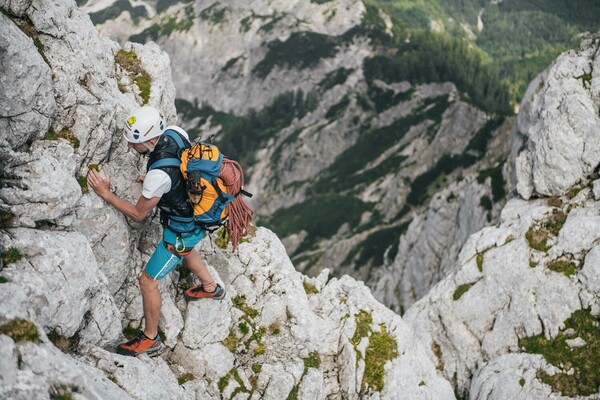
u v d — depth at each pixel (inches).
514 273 965.2
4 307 323.6
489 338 951.0
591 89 1056.2
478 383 901.2
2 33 382.0
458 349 986.1
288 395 540.7
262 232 657.0
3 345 308.7
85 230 446.9
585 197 987.3
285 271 621.3
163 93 611.2
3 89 387.5
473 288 1005.8
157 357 492.4
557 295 901.8
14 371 306.2
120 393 393.1
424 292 2856.8
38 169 391.5
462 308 1002.1
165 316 504.1
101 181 419.5
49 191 391.2
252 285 600.7
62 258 387.9
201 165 394.9
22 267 368.2
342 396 605.9
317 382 561.3
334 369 619.2
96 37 549.0
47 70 415.5
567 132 1023.0
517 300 943.0
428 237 2925.7
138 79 589.6
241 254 617.3
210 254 596.7
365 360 625.9
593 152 1007.0
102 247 459.8
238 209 439.2
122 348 464.1
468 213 2546.8
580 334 858.1
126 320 496.4
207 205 407.8
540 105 1157.7
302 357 573.6
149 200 394.9
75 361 386.3
